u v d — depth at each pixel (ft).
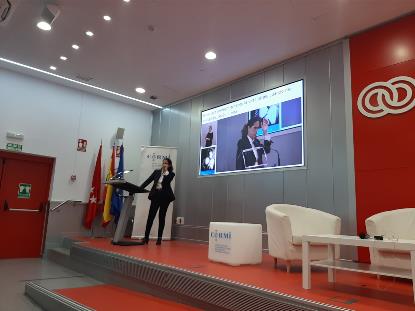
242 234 12.15
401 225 11.55
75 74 20.61
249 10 13.65
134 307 9.87
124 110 25.64
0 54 18.21
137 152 26.00
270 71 18.57
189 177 22.38
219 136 20.89
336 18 13.97
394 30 13.84
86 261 15.43
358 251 13.41
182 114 24.25
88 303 10.32
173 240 21.54
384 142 13.44
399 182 12.81
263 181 17.67
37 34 15.98
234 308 8.79
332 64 15.75
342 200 14.34
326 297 7.90
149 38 16.06
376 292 8.70
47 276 14.94
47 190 21.45
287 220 11.19
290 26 14.67
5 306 10.80
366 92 14.28
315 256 11.43
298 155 16.38
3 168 19.95
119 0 13.28
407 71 13.23
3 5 12.82
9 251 19.75
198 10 13.75
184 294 10.19
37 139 21.02
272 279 9.73
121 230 17.15
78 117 23.04
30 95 21.01
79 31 15.61
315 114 16.01
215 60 18.08
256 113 18.89
